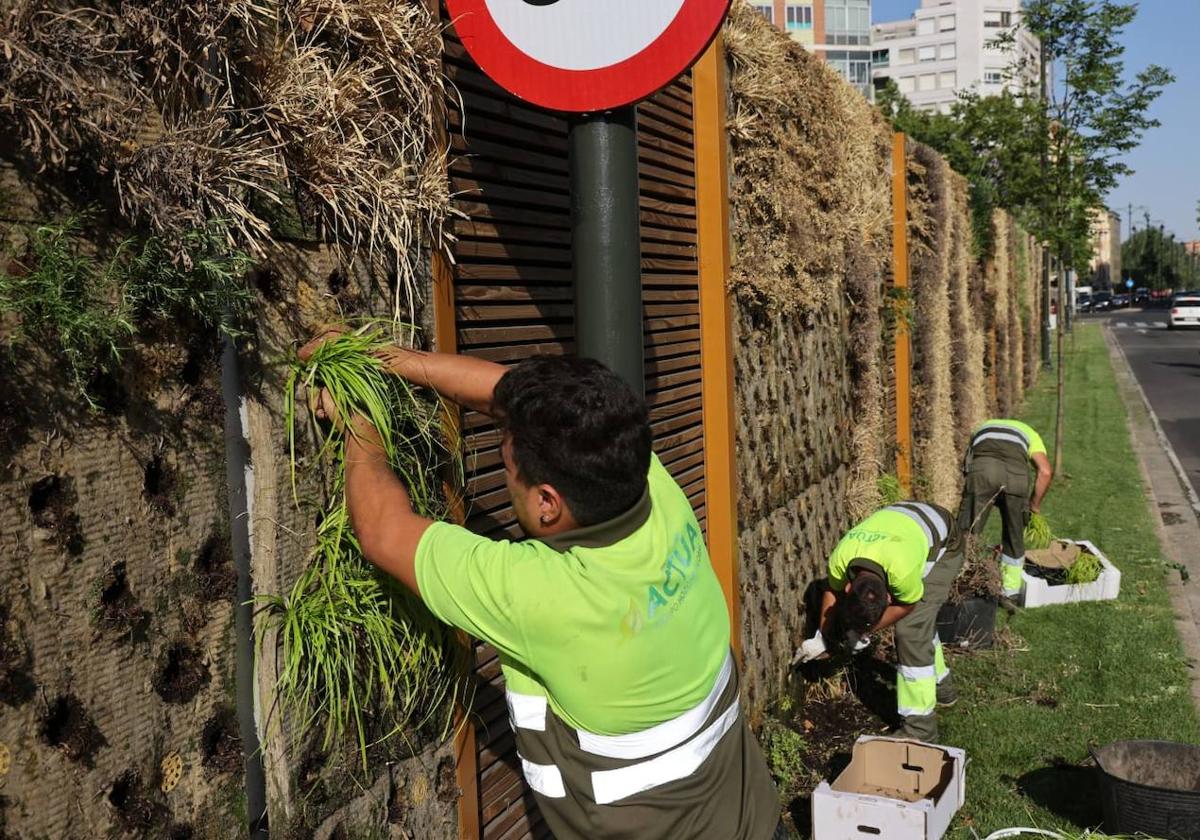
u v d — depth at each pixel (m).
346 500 1.85
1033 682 5.72
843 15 76.62
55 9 1.42
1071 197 14.90
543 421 1.61
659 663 1.64
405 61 2.18
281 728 1.77
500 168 2.70
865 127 6.71
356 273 2.05
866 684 5.80
